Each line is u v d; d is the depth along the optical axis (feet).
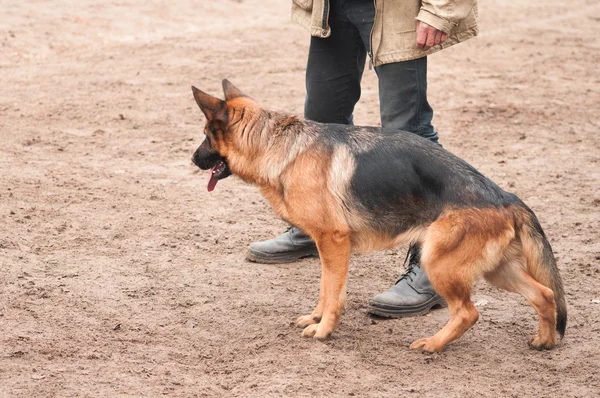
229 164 26.08
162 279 29.60
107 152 45.39
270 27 87.56
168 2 97.50
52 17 84.43
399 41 27.40
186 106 55.93
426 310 27.40
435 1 26.48
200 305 27.61
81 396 20.88
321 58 29.76
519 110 57.93
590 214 37.73
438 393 21.74
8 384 21.22
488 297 28.96
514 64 75.25
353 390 21.79
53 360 22.86
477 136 51.47
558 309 24.30
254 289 29.22
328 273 24.98
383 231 24.50
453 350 24.70
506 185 41.93
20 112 52.37
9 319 25.20
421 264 23.99
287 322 26.45
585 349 24.76
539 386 22.39
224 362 23.59
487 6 111.86
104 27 83.76
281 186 25.04
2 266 29.35
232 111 25.57
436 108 58.13
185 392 21.49
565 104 60.39
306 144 24.80
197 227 35.12
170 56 71.61
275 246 31.60
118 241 32.94
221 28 86.89
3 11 84.48
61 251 31.45
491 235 23.16
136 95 58.23
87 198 37.65
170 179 41.39
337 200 24.36
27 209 35.53
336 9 28.86
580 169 44.93
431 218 23.63
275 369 22.93
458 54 78.84
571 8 113.39
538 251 23.73
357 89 30.71
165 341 24.76
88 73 64.54
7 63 67.36
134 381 21.89
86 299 27.30
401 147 24.32
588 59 78.59
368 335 25.70
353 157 24.44
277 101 57.26
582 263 31.89
